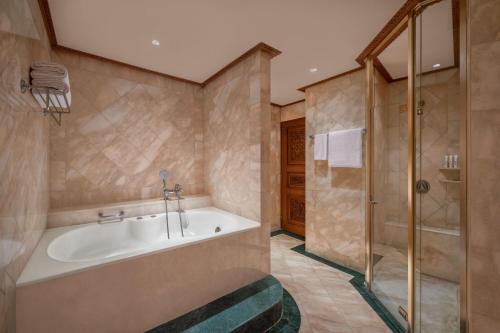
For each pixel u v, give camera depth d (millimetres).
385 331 1485
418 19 1386
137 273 1274
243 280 1790
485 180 893
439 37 1430
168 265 1390
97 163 2168
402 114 2258
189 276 1480
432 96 1575
